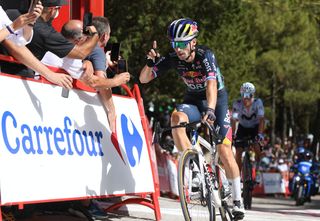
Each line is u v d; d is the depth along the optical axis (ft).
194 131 31.01
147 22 85.20
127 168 34.30
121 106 35.32
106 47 38.50
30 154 27.02
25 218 32.30
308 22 160.45
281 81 189.57
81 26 32.71
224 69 114.73
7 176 25.38
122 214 37.04
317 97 186.39
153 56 32.71
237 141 56.24
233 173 32.55
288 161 132.57
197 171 29.86
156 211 35.73
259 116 58.49
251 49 148.87
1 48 28.43
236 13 94.84
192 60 31.68
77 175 29.96
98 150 32.07
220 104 32.65
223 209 32.50
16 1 29.35
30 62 27.30
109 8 84.02
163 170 71.26
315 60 179.32
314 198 104.94
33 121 27.61
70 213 35.06
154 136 30.12
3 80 26.22
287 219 42.01
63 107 29.89
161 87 101.86
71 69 30.25
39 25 28.66
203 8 88.07
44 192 27.45
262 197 109.81
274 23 152.46
